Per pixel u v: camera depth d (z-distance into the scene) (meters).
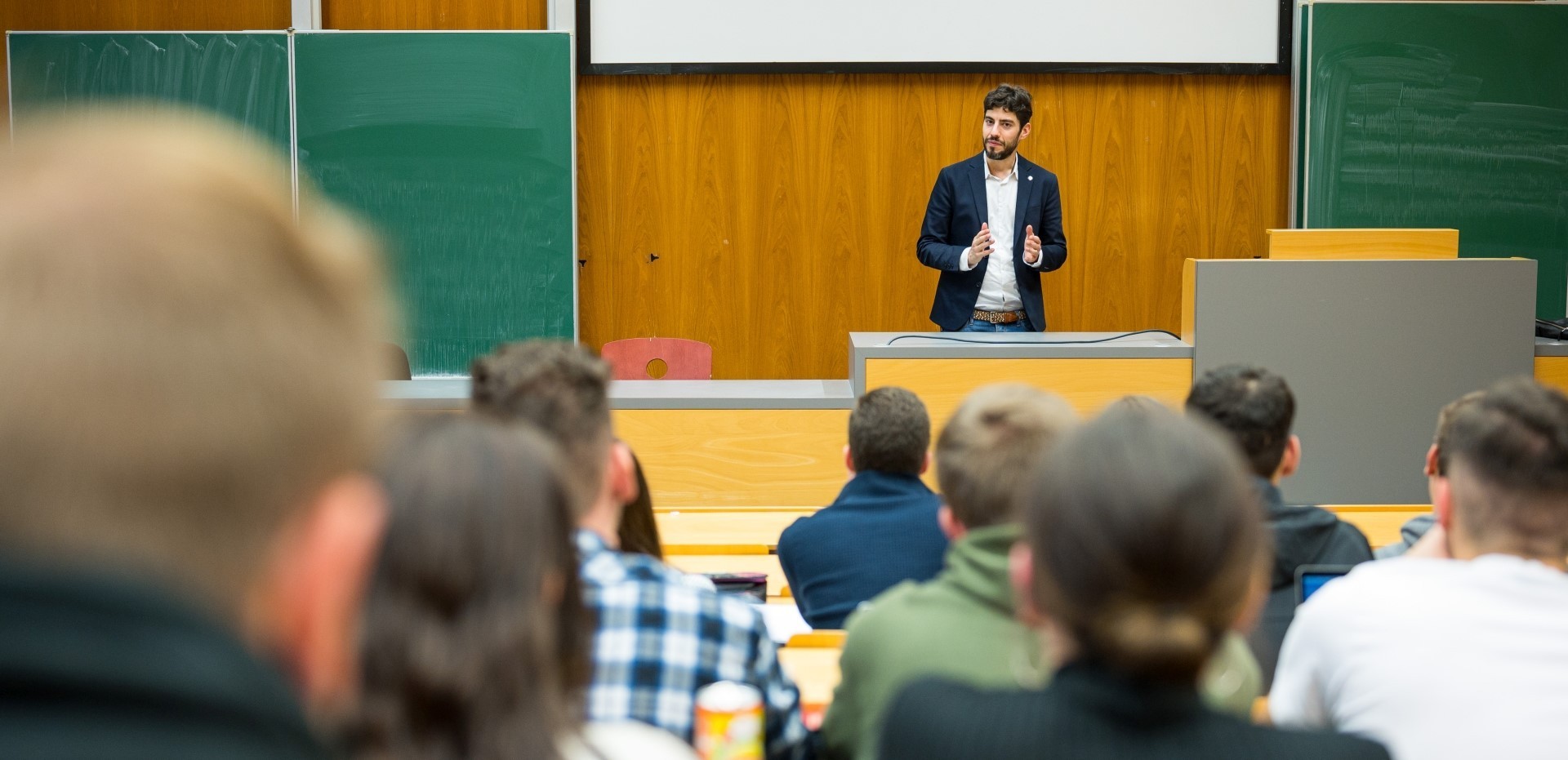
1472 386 4.13
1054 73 5.56
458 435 0.87
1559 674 1.22
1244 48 5.52
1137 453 0.81
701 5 5.48
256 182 0.28
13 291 0.25
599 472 1.53
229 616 0.27
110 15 5.45
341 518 0.30
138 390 0.25
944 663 1.33
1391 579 1.30
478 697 0.77
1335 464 4.12
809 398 3.87
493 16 5.45
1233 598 0.81
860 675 1.40
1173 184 5.64
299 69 5.30
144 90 5.29
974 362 4.02
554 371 1.52
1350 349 4.09
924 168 5.63
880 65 5.51
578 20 5.49
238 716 0.25
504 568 0.82
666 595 1.40
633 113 5.60
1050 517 0.82
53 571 0.24
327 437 0.28
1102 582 0.79
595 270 5.68
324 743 0.29
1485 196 5.55
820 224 5.67
